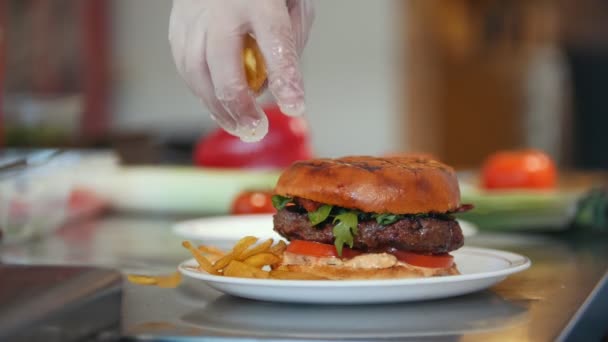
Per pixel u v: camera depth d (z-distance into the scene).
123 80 4.14
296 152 1.75
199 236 1.19
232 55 0.89
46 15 3.81
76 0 3.91
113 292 0.81
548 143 5.20
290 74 0.88
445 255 0.94
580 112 5.12
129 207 1.63
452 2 4.72
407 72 3.99
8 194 1.24
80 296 0.77
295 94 0.88
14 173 1.25
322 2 3.87
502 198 1.34
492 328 0.82
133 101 4.15
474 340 0.79
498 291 0.94
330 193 0.91
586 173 2.30
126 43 4.12
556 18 5.12
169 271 1.07
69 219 1.47
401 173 0.91
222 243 1.19
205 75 0.92
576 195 1.35
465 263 1.00
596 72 5.08
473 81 5.09
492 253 1.02
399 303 0.89
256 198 1.43
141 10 4.11
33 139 2.45
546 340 0.78
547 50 5.20
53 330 0.74
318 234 0.92
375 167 0.91
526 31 5.21
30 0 3.76
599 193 1.36
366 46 3.84
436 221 0.92
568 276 1.01
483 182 1.69
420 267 0.92
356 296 0.86
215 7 0.90
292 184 0.92
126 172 1.63
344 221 0.91
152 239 1.32
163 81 4.12
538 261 1.11
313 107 3.91
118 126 4.10
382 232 0.91
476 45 5.14
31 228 1.28
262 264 0.92
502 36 5.21
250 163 1.72
